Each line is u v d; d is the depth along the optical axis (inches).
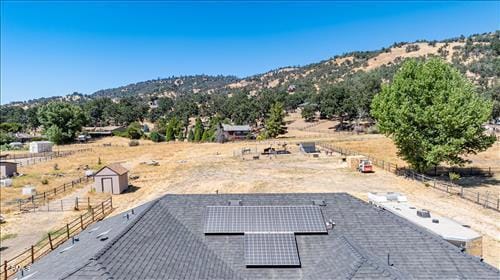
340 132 4399.6
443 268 529.7
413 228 640.4
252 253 594.6
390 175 1891.0
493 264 828.6
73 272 475.8
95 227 808.9
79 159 2979.8
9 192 1841.8
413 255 563.8
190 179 1983.3
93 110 6909.5
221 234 650.2
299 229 641.6
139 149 3543.3
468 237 686.5
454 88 1604.3
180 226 675.4
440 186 1603.1
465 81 1673.2
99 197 1686.8
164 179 2047.2
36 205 1558.8
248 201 743.7
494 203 1322.6
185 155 2994.6
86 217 1331.2
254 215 678.5
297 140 3570.4
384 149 2881.4
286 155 2682.1
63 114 4436.5
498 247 925.8
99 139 4877.0
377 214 687.7
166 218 690.2
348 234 630.5
